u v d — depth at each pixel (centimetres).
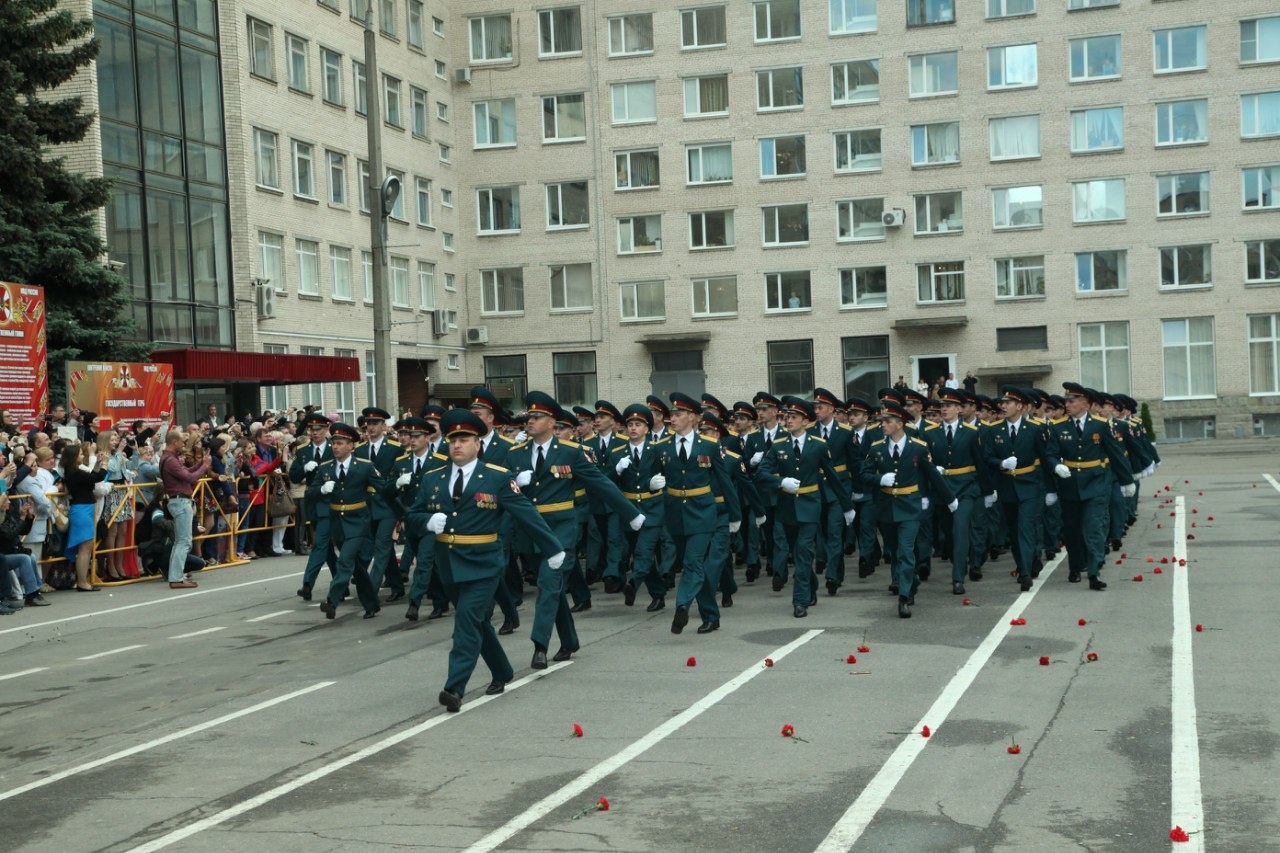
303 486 2406
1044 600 1455
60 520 1892
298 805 761
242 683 1169
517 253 5550
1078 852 631
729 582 1510
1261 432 5181
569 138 5512
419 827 707
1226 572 1620
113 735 982
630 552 1723
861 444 1769
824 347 5400
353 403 4603
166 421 2300
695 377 5478
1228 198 5156
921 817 693
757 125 5416
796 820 695
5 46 2566
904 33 5319
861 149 5372
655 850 655
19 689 1206
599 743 878
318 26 4412
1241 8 5125
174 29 3625
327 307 4428
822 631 1302
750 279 5434
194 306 3672
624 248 5506
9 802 801
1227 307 5175
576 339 5531
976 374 5306
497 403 1476
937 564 1852
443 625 1471
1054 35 5234
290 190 4200
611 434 1712
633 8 5462
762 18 5412
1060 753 809
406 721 973
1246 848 628
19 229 2542
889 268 5347
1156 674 1030
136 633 1524
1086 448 1528
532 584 1788
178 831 721
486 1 5519
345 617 1584
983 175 5291
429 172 5284
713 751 845
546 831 691
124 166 3391
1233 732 844
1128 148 5209
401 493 1558
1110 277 5247
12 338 2173
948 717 912
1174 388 5225
